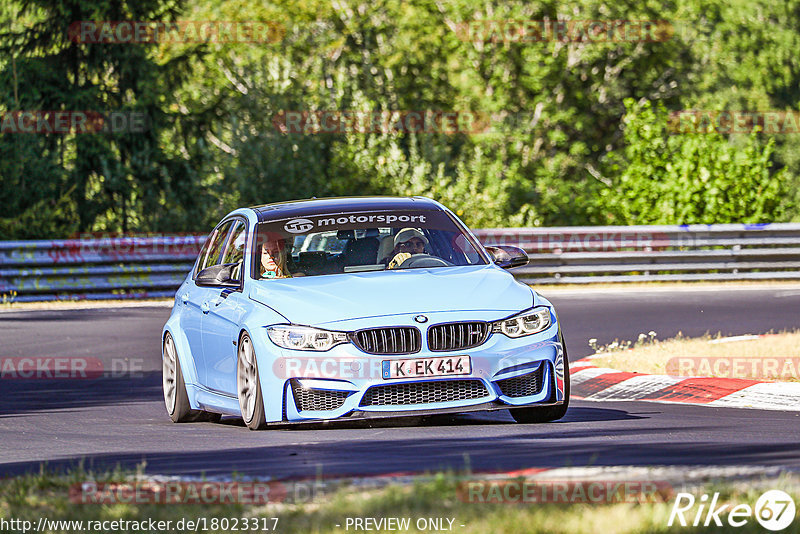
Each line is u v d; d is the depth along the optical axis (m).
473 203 72.12
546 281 60.34
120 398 30.47
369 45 106.31
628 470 15.55
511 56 109.56
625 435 20.44
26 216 67.31
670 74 119.50
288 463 17.86
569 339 39.56
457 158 97.25
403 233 24.39
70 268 58.03
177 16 87.25
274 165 73.81
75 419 26.62
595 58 111.12
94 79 83.50
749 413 24.08
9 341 42.12
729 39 121.19
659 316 45.50
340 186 73.19
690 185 69.94
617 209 72.62
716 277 60.94
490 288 22.28
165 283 59.38
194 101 87.56
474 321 21.34
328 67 97.25
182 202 76.50
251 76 78.44
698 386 27.77
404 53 107.69
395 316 21.19
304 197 73.56
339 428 22.23
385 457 18.19
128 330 44.91
